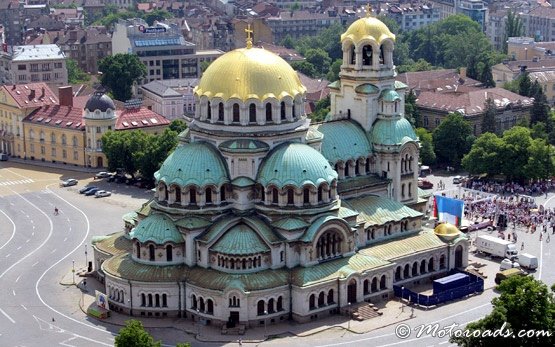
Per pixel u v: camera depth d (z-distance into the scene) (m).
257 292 195.38
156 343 163.62
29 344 188.38
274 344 187.75
